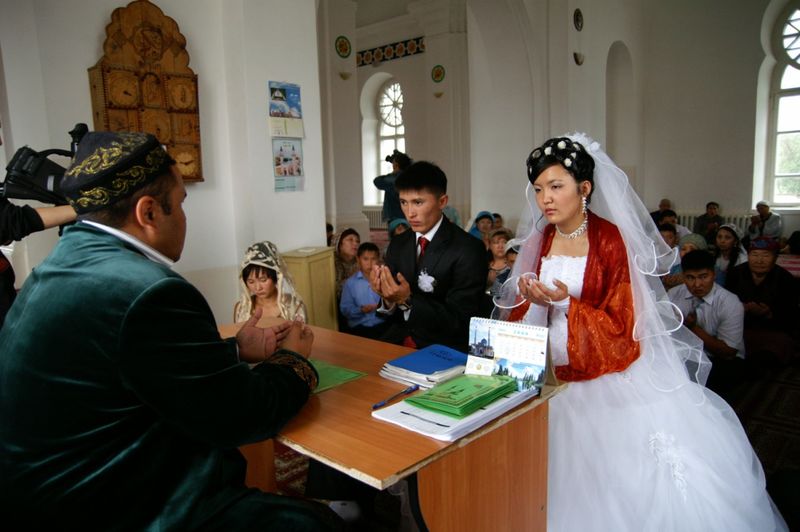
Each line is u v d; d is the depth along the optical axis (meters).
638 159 10.17
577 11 7.68
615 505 1.76
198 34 3.47
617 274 1.91
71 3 2.98
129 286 1.11
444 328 2.33
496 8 6.90
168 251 1.35
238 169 3.63
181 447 1.24
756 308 4.21
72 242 1.23
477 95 7.85
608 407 1.86
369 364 1.78
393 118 13.41
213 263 3.66
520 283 1.89
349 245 4.79
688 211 10.05
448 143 9.34
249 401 1.22
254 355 1.58
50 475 1.11
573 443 1.84
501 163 7.77
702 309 3.52
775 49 9.48
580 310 1.85
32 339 1.12
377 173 13.84
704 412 1.94
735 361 3.41
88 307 1.11
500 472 1.46
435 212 2.41
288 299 2.95
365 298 4.13
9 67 2.81
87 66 3.06
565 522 1.79
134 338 1.09
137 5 3.15
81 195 1.22
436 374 1.57
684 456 1.81
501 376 1.54
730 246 5.03
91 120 3.09
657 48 10.09
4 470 1.13
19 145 2.86
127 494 1.15
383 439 1.27
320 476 2.34
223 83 3.60
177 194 1.33
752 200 9.59
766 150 9.74
